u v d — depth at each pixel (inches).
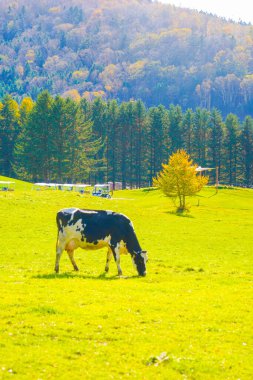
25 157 5502.0
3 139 6181.1
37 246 1610.5
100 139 6387.8
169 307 855.7
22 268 1238.9
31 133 5467.5
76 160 5644.7
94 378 587.8
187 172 3115.2
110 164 6614.2
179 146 6565.0
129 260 1423.5
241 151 6609.3
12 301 858.8
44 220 2164.1
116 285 1021.8
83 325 747.4
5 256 1421.0
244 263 1439.5
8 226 1974.7
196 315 813.9
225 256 1566.2
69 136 5605.3
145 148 6535.4
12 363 613.3
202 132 6638.8
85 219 1162.0
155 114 6427.2
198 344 692.7
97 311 814.5
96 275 1154.7
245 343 701.3
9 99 6299.2
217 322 785.6
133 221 2400.3
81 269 1245.7
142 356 649.0
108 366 618.8
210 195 4079.7
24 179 5925.2
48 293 924.6
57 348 660.7
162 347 677.9
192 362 633.6
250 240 1939.0
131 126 6510.8
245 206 3582.7
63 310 815.1
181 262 1425.9
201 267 1352.1
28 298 882.1
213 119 6628.9
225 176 6633.9
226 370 616.7
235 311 840.9
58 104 5398.6
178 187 3117.6
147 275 1187.3
